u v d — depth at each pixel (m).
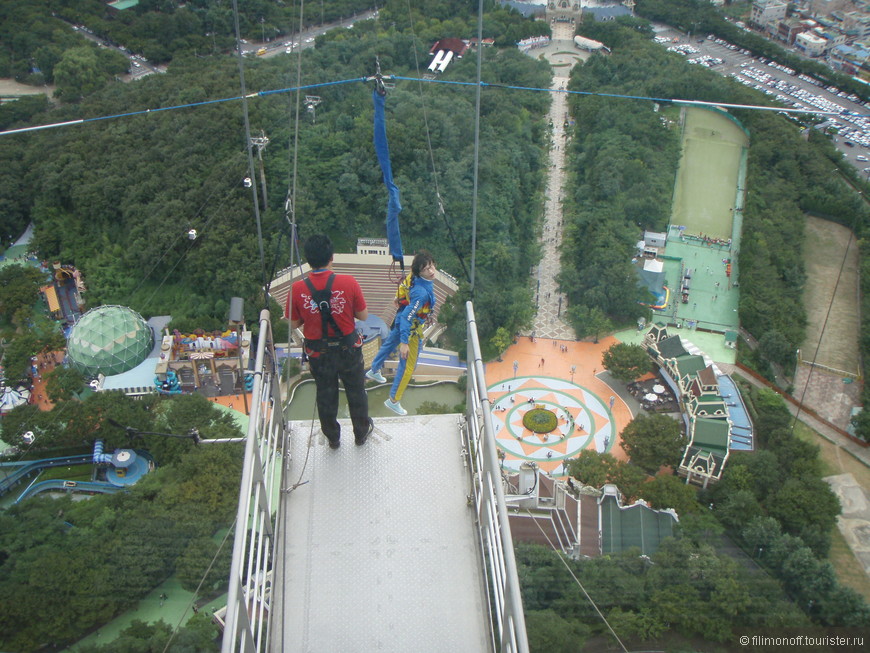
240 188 96.69
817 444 78.00
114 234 101.12
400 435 18.47
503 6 183.12
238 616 12.39
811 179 125.06
